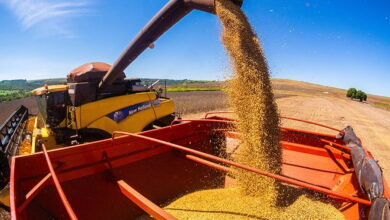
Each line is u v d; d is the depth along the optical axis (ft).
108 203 10.19
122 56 14.30
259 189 10.28
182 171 13.44
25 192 7.97
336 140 13.39
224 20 11.79
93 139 17.89
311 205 9.89
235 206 10.18
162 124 22.59
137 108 20.21
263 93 11.26
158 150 12.16
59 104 17.30
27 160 8.11
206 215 10.09
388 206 5.87
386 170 21.47
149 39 12.73
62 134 16.71
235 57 11.92
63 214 8.84
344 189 10.87
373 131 40.47
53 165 8.69
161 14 11.56
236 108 12.03
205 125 15.23
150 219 11.18
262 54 12.58
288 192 10.57
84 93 17.13
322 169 13.21
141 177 11.36
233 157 12.82
